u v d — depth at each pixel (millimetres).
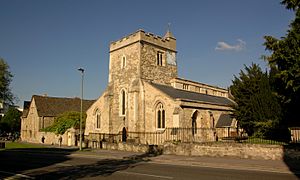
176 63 44531
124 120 39031
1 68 43125
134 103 37125
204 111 36625
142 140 36062
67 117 49844
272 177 13555
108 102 41125
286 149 19234
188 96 38469
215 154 22781
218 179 12992
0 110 29594
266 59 19000
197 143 23984
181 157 23047
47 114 61406
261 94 26578
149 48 40250
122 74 40906
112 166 18156
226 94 51656
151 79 39781
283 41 17953
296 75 16984
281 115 24375
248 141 24219
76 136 43781
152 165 18688
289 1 17703
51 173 15078
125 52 40969
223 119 38375
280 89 21047
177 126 32250
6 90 43750
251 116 27703
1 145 38750
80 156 26297
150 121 35844
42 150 33438
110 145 33219
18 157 25203
